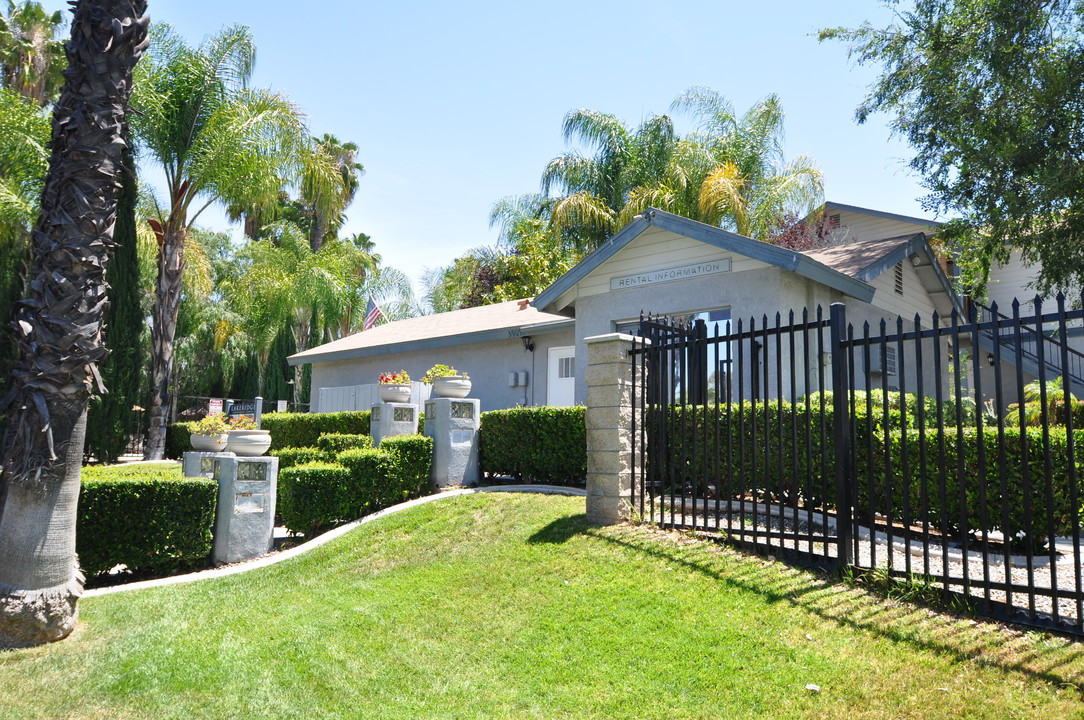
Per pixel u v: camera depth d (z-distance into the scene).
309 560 7.53
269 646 4.96
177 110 17.73
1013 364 17.91
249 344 32.44
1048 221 13.33
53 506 5.29
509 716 3.87
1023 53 13.18
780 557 5.91
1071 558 6.27
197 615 5.83
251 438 9.34
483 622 5.24
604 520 7.19
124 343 17.89
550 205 26.69
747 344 11.16
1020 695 3.64
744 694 3.92
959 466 4.77
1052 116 12.78
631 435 7.35
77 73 5.52
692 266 11.98
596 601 5.39
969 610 4.68
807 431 5.75
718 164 23.11
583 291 13.52
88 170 5.45
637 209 22.64
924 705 3.64
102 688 4.34
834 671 4.07
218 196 18.23
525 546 6.91
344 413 14.84
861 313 12.78
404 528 8.15
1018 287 18.67
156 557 7.46
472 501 8.92
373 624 5.36
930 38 14.30
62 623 5.24
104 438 17.45
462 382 10.66
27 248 17.55
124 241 18.03
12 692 4.29
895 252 12.60
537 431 10.11
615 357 7.29
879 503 7.57
